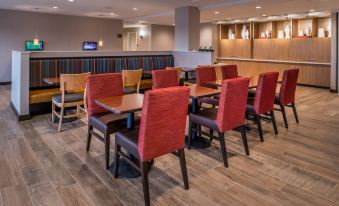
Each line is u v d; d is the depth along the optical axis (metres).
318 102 6.48
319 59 8.63
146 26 13.16
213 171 2.85
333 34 7.74
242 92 3.01
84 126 4.42
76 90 4.33
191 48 7.75
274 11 7.98
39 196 2.38
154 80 4.16
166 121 2.27
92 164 3.02
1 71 8.96
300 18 9.05
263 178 2.70
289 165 2.99
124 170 2.87
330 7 7.21
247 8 7.45
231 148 3.46
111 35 11.28
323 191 2.46
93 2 7.29
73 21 10.23
